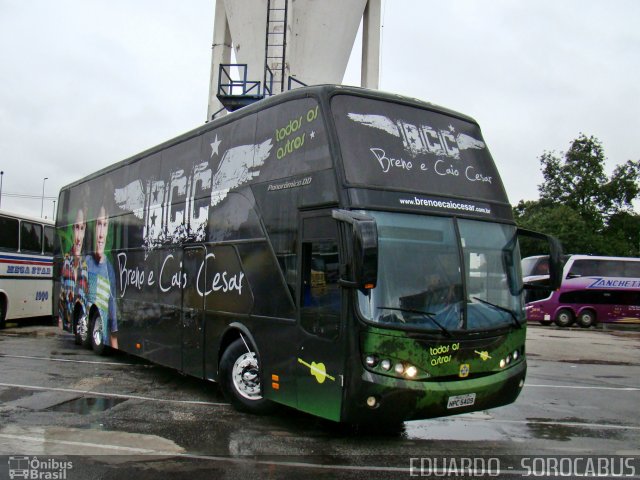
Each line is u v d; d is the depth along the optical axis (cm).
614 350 1647
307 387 593
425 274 573
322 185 594
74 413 698
